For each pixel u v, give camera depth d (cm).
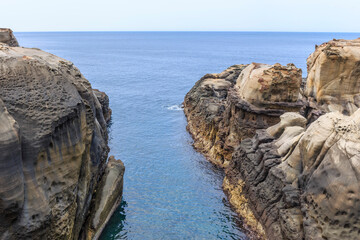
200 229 2638
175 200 3072
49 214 1559
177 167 3794
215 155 3962
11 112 1503
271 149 2667
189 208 2939
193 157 4091
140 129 5184
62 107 1683
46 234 1570
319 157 2058
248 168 2806
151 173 3631
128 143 4547
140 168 3753
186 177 3547
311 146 2111
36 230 1494
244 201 2780
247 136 3562
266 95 3459
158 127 5306
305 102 3847
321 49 3809
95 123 2539
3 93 1526
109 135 4856
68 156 1738
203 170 3725
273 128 2978
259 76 3497
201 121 4725
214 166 3838
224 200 3073
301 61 16300
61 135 1680
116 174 2775
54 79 1783
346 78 3650
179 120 5728
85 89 2191
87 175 2123
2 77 1573
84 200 2047
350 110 3641
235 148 3372
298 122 2872
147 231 2597
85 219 2248
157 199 3080
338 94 3722
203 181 3462
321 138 2070
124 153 4184
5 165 1343
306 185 2114
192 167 3800
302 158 2242
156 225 2677
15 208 1397
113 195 2677
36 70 1728
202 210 2908
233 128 3766
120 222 2691
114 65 14738
